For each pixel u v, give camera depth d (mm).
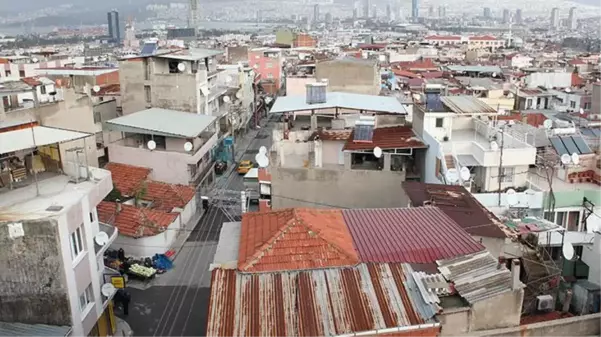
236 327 16656
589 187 31172
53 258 22281
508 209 27609
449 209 24078
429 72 99438
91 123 46438
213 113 68062
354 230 21562
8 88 45562
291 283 18266
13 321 23031
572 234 28062
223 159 65812
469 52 152500
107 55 158875
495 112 37656
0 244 21859
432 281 18016
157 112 56312
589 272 27734
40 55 130875
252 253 19531
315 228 20500
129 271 36219
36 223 21766
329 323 16719
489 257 19547
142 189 46094
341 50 148250
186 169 50000
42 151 28109
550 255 26641
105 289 25719
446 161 31078
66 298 22844
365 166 34625
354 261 19094
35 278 22484
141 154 50625
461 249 19938
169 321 31328
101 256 27812
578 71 112688
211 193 54906
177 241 42969
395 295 17703
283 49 148750
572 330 17688
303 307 17312
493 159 30344
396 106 42844
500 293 17406
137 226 39281
